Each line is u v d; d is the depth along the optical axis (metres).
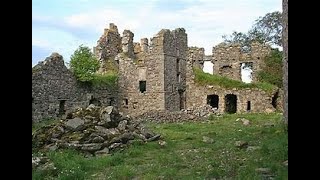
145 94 33.06
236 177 8.12
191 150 13.13
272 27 51.25
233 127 20.48
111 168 10.54
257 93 34.84
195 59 40.62
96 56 35.25
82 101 28.92
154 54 32.88
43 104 25.27
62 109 27.22
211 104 38.22
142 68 33.34
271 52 38.72
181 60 35.50
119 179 9.16
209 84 35.94
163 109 31.72
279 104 35.59
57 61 26.59
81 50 28.92
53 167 10.06
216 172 8.58
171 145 14.57
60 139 14.00
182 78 35.75
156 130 19.27
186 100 36.47
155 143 14.71
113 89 33.06
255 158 9.66
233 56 39.59
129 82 33.69
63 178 9.01
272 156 9.37
